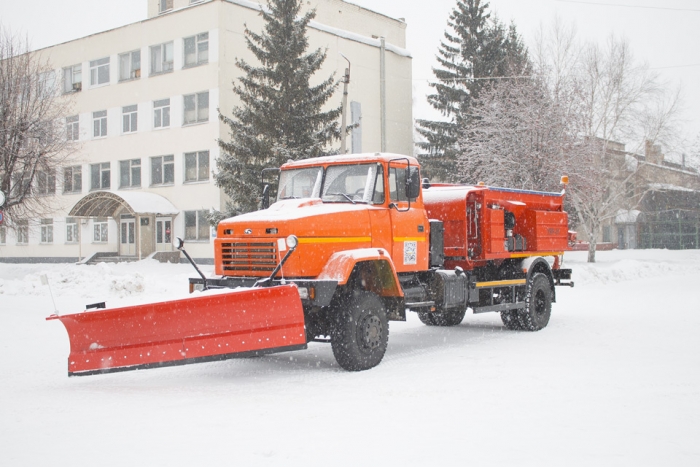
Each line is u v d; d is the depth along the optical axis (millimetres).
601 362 8859
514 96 32125
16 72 27406
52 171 28672
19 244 45094
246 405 6754
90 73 40938
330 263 8562
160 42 37344
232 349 7695
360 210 9211
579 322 13281
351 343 8523
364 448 5160
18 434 5727
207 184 35500
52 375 8562
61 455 5098
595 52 35000
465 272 11445
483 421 5930
